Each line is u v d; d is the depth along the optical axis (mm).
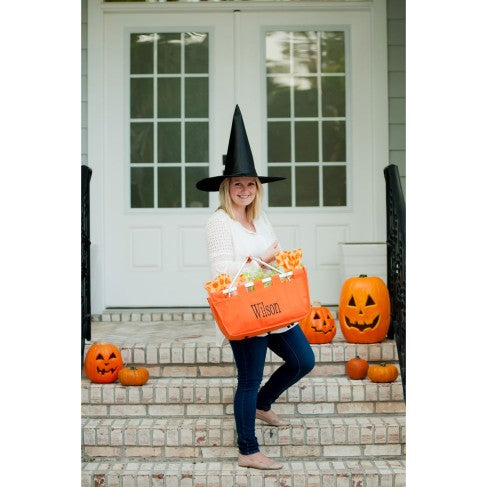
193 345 4098
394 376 3861
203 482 3396
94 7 5473
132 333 4695
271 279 3141
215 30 5527
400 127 5559
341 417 3812
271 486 3387
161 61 5551
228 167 3367
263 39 5535
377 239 5527
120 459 3641
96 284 5426
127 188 5559
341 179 5574
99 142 5496
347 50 5539
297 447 3635
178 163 5555
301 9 5516
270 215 5551
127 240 5559
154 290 5559
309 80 5555
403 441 3627
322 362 4078
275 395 3525
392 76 5551
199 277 5559
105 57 5539
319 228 5559
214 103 5535
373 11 5488
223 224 3314
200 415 3836
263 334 3209
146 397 3826
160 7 5500
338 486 3404
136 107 5562
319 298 5547
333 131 5566
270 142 5562
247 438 3398
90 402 3842
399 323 3883
